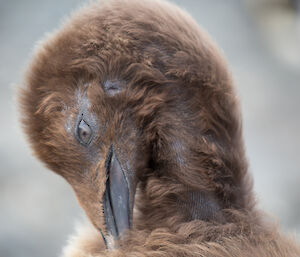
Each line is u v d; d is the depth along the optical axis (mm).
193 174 2701
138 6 2703
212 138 2701
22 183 4422
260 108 5473
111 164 2707
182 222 2709
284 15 6762
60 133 2713
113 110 2701
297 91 5730
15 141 4785
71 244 2764
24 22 6441
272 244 2695
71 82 2707
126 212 2705
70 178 2725
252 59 6301
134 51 2693
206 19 6887
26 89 2725
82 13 2713
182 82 2693
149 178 2715
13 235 4059
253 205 2719
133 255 2695
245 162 2717
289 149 4934
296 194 4371
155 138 2703
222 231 2701
